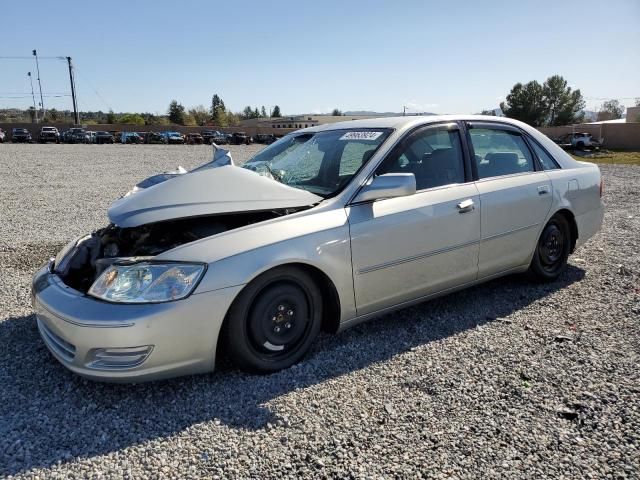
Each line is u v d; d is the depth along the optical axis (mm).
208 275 2812
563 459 2336
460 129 4113
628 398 2814
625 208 9008
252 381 3057
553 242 4691
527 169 4512
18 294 4559
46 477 2266
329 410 2750
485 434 2525
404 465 2312
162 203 3100
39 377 3117
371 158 3576
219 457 2385
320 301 3295
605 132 41938
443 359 3311
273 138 57688
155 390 2965
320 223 3199
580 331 3703
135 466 2334
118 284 2764
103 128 62781
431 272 3742
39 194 11211
